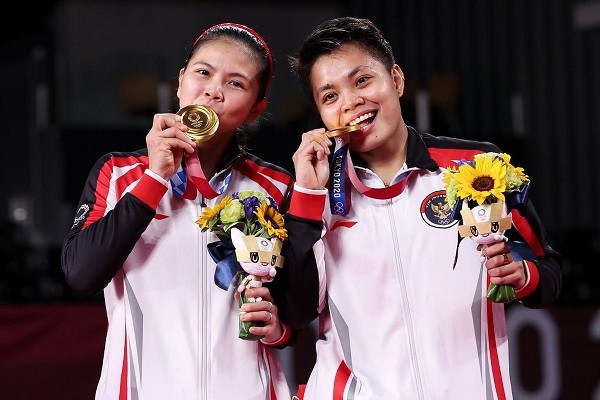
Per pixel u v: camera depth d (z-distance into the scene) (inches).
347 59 167.5
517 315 327.6
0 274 417.7
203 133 161.6
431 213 169.2
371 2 725.3
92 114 649.6
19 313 298.4
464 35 649.0
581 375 331.0
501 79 624.4
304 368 303.0
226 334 167.2
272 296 170.2
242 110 171.9
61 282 421.4
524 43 608.7
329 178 169.8
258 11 705.0
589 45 569.3
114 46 665.0
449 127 521.0
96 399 168.7
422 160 171.2
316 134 165.3
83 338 304.0
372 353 166.1
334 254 170.2
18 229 521.7
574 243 449.7
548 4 592.7
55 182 492.7
